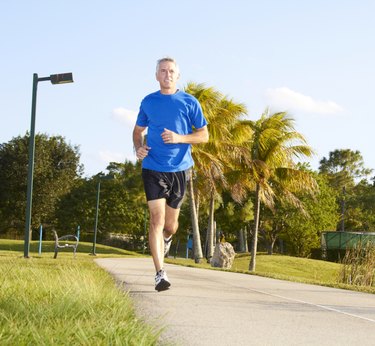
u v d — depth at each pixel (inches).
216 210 2209.6
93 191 2672.2
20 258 588.1
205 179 1290.6
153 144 247.9
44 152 2495.1
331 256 1950.1
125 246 2738.7
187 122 251.4
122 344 121.6
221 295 270.1
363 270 700.7
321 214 2282.2
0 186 2452.0
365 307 267.0
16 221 2495.1
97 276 305.0
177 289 281.4
